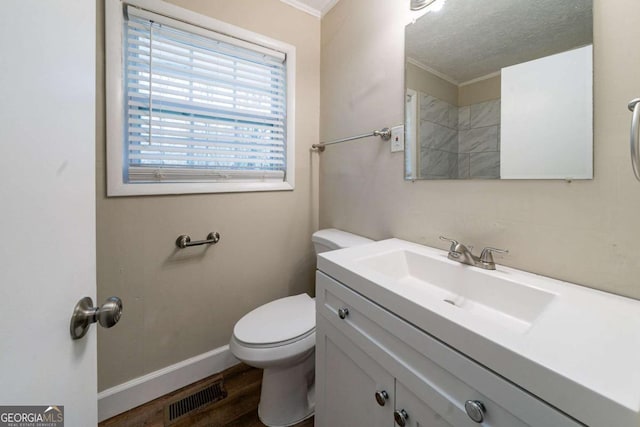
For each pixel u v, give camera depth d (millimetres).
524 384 404
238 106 1486
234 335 1125
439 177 1050
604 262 664
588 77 677
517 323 700
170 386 1334
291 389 1178
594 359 397
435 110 1057
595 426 337
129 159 1223
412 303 587
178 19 1250
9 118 305
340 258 917
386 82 1262
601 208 666
